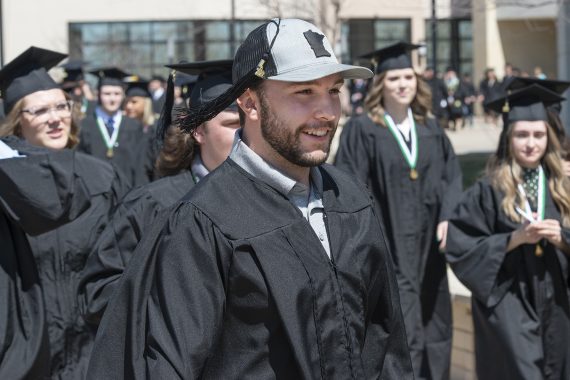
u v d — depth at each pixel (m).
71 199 4.21
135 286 2.80
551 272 5.80
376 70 7.63
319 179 2.91
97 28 33.38
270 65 2.71
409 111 7.61
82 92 14.64
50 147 5.12
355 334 2.81
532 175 5.93
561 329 5.81
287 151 2.74
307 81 2.69
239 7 26.31
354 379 2.76
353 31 34.28
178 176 4.38
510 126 5.88
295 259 2.73
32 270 4.49
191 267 2.70
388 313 3.00
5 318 4.31
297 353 2.67
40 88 5.08
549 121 5.89
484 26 34.66
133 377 2.72
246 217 2.75
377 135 7.52
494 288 5.83
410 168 7.45
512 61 34.72
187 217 2.75
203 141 4.28
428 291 7.45
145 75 33.56
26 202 4.13
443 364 7.36
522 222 5.83
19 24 33.00
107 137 11.94
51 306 4.89
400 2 27.11
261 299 2.70
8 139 4.78
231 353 2.73
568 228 5.79
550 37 34.56
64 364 4.90
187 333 2.65
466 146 22.12
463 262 5.91
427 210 7.48
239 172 2.83
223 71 4.54
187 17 32.47
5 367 4.28
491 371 5.92
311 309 2.73
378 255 2.94
